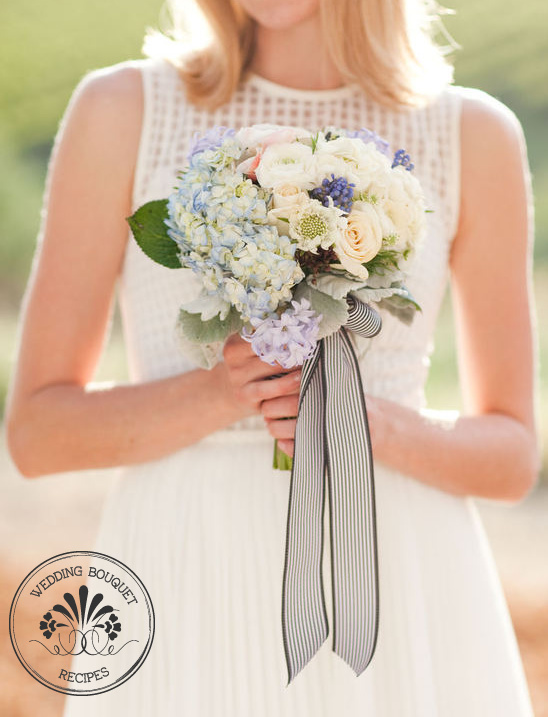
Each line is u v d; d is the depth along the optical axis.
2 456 7.54
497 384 1.92
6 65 18.36
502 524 6.19
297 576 1.60
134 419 1.76
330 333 1.53
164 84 1.89
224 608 1.71
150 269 1.84
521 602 4.97
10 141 16.94
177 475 1.78
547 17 17.91
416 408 1.92
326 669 1.72
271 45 1.94
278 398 1.67
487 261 1.92
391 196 1.55
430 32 2.09
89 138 1.82
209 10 1.88
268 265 1.46
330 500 1.61
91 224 1.82
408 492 1.80
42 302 1.82
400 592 1.75
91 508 6.48
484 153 1.92
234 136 1.58
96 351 1.88
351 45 1.91
